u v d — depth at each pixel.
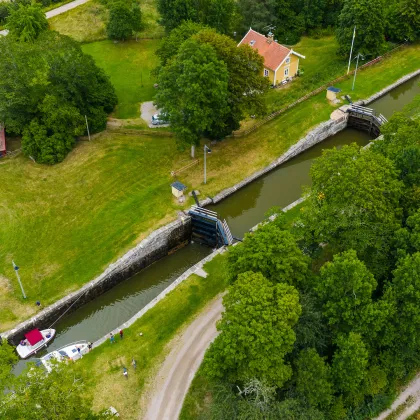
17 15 84.88
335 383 37.75
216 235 57.94
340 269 38.19
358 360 35.62
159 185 61.84
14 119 65.06
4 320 47.91
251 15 88.00
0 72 62.38
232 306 36.84
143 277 55.56
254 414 34.12
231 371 36.81
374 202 41.31
